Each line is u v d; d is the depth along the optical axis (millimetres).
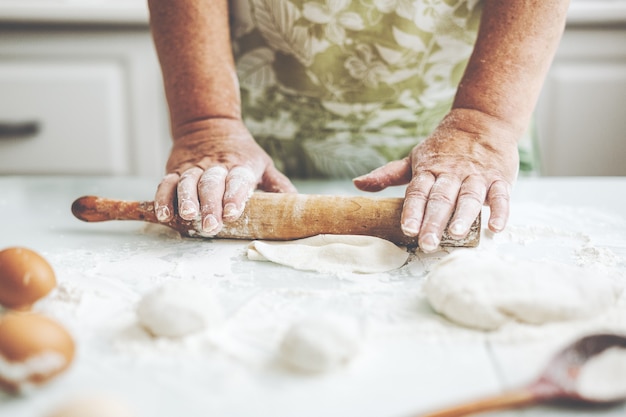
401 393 450
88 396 386
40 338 437
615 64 1562
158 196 769
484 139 796
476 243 720
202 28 859
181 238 786
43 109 1625
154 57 1603
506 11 808
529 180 1044
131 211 787
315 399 443
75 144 1650
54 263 701
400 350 507
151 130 1648
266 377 469
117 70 1614
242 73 1061
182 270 679
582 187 1001
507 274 554
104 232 812
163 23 864
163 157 1677
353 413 428
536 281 547
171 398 444
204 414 427
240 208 735
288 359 479
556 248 747
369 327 538
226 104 873
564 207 902
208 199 737
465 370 478
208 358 494
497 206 714
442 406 433
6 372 428
